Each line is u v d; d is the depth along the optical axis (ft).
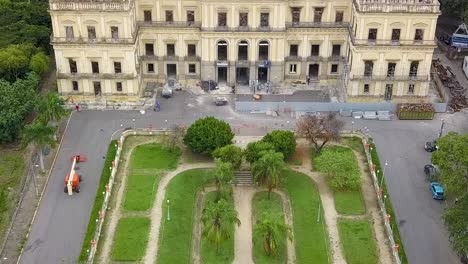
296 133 388.16
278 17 422.82
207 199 344.69
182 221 324.80
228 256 304.50
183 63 446.60
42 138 348.59
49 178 357.20
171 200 337.31
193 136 365.61
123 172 361.71
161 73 451.53
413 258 306.14
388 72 420.36
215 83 446.60
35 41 458.50
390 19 399.65
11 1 508.12
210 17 422.41
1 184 352.49
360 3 395.55
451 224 285.02
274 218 299.38
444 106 423.23
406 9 395.55
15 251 306.96
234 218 297.74
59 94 427.74
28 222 325.42
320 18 431.43
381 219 330.34
